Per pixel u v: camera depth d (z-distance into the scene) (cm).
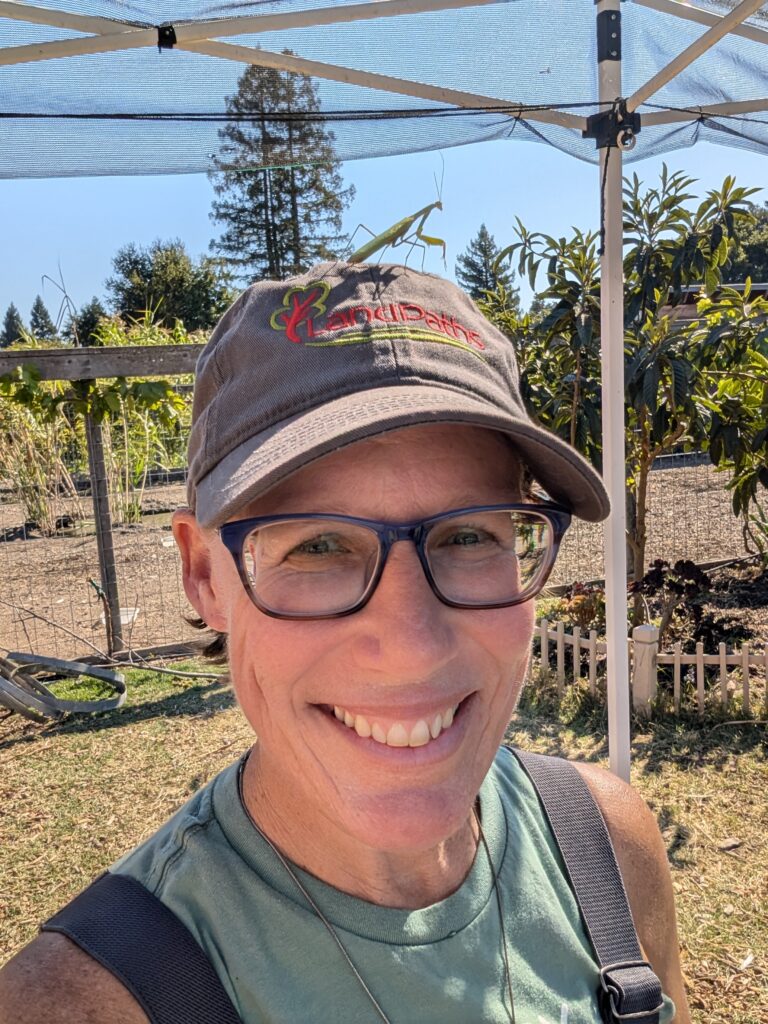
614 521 299
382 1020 92
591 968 109
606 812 126
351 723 94
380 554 91
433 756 94
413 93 249
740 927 300
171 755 451
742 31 252
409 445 93
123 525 1085
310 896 96
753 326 497
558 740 452
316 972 93
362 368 95
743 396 541
